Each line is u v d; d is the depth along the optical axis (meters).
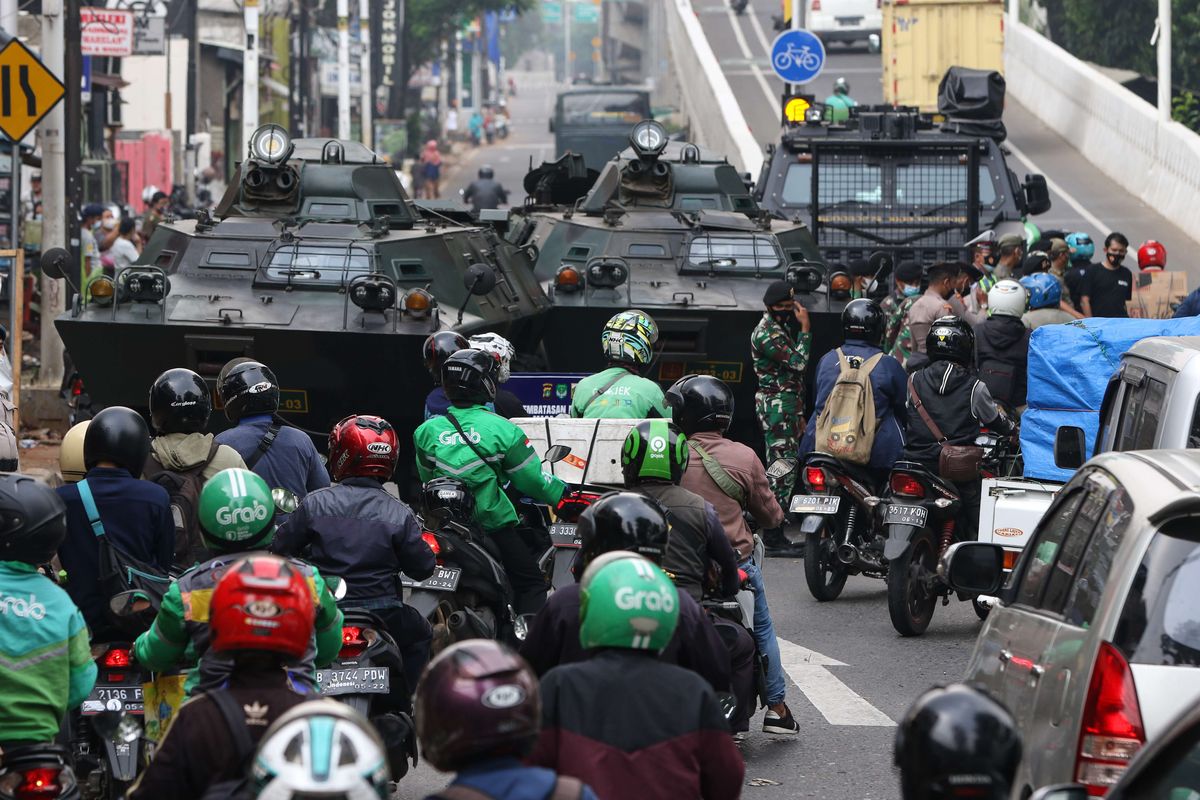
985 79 86.19
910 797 10.84
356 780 11.00
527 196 72.25
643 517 18.62
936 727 10.75
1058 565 19.98
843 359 41.22
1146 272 76.25
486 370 29.19
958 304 56.03
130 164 151.00
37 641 19.48
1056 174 148.50
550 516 35.06
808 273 54.72
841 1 194.00
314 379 49.09
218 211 55.78
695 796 15.46
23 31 117.06
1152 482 18.20
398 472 50.19
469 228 56.38
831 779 27.06
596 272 54.41
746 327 53.97
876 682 33.91
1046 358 36.34
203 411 26.97
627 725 15.42
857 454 40.19
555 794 12.23
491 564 28.30
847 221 81.12
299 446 29.48
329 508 24.86
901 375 40.69
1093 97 154.62
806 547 41.91
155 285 49.12
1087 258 72.44
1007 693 20.12
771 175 82.44
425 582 26.95
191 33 162.50
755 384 54.59
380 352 48.44
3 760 18.62
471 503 28.23
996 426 39.31
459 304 51.62
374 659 23.61
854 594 43.72
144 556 23.48
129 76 170.12
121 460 23.64
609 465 31.02
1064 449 31.72
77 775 22.62
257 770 11.09
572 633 19.78
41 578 19.78
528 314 54.81
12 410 39.16
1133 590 17.38
